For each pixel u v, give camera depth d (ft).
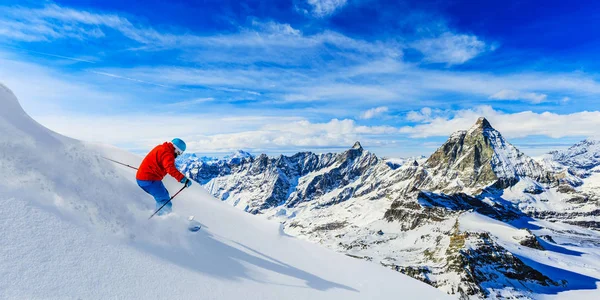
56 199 18.06
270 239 31.04
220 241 25.57
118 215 20.07
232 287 18.92
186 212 30.19
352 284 25.71
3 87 25.17
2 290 11.91
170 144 24.64
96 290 14.03
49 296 12.62
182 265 18.95
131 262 16.75
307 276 24.75
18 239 14.24
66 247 15.34
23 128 22.65
